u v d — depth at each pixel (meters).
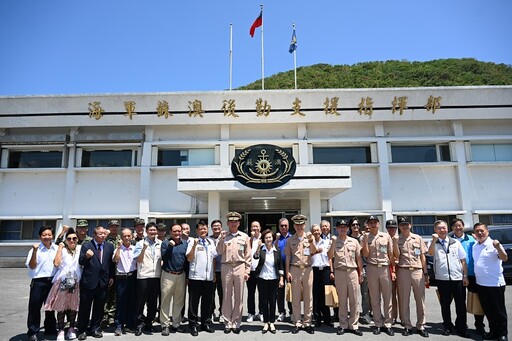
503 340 5.77
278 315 7.56
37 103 18.12
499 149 18.70
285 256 7.29
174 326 6.66
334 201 18.17
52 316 6.49
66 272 6.26
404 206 18.12
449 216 18.05
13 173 18.70
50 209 18.36
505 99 18.05
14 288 11.48
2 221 18.31
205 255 6.73
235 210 17.62
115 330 6.48
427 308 8.36
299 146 18.31
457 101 18.05
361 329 6.67
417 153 18.84
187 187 14.23
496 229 11.36
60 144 18.58
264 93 18.02
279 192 14.98
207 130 18.97
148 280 6.57
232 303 6.66
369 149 18.84
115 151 19.00
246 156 14.31
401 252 6.60
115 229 7.50
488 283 5.98
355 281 6.51
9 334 6.45
